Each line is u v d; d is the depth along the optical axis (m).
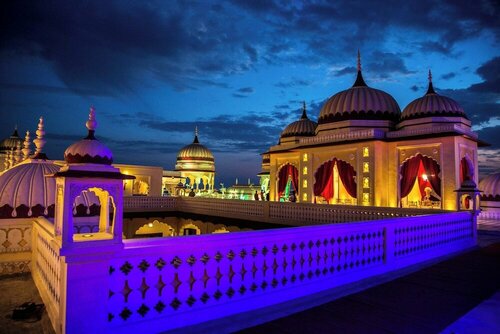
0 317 3.91
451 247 8.55
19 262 6.00
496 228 14.94
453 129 16.28
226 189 46.59
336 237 5.34
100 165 3.34
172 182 43.53
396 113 20.97
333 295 4.91
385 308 4.49
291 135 28.33
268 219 16.25
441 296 5.02
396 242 6.63
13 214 6.00
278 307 4.33
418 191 18.95
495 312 4.38
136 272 3.45
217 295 3.94
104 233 3.66
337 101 21.22
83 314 3.12
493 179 19.97
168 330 3.54
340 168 19.52
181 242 3.70
